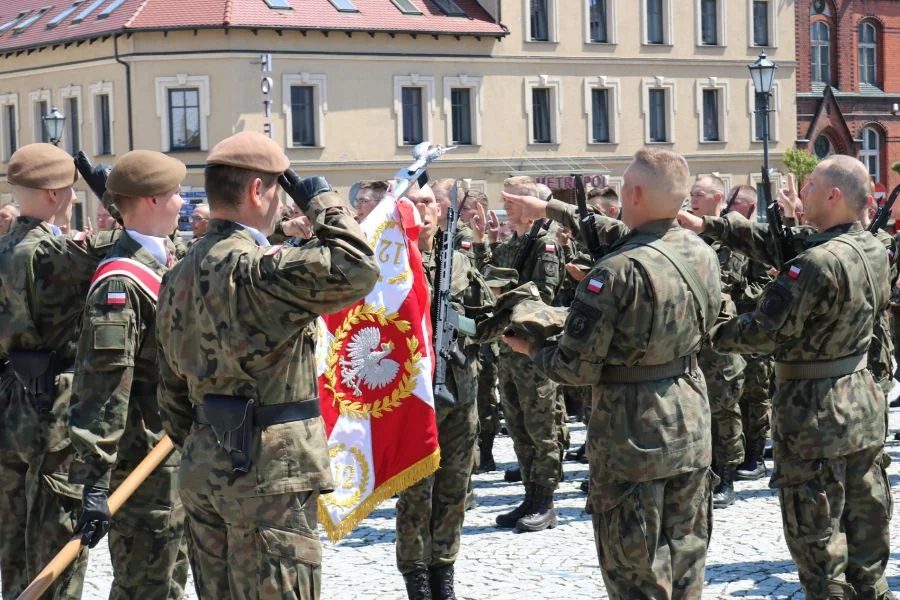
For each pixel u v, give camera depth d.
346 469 6.41
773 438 6.80
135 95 45.25
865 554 6.74
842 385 6.59
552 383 9.59
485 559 8.75
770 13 56.59
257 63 44.41
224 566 5.05
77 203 48.16
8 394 6.42
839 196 6.64
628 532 5.70
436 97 48.19
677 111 54.00
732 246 7.14
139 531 6.06
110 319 5.65
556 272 10.23
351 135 46.38
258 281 4.84
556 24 50.59
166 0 45.19
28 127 51.75
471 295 7.89
